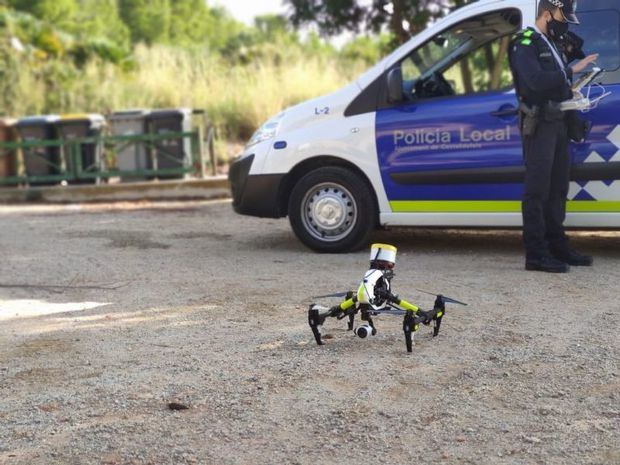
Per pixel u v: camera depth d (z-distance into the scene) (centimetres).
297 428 301
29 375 369
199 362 378
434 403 320
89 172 1188
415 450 281
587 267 555
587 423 297
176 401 330
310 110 642
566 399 320
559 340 392
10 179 1188
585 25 559
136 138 1168
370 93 621
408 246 668
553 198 553
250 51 1773
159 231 802
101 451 288
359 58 1770
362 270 568
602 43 555
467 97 593
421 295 488
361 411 314
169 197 1152
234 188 675
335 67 1681
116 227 841
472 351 378
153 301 499
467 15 600
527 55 516
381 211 622
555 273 538
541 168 530
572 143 561
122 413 321
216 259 632
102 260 643
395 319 433
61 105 1515
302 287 519
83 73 1639
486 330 410
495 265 575
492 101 582
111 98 1532
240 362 374
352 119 625
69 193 1162
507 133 577
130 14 5219
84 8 4262
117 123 1193
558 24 521
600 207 564
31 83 1548
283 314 454
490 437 289
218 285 535
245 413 316
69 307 494
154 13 5269
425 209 611
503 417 305
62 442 296
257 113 1459
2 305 505
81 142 1176
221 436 297
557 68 515
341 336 407
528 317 433
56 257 663
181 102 1520
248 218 881
